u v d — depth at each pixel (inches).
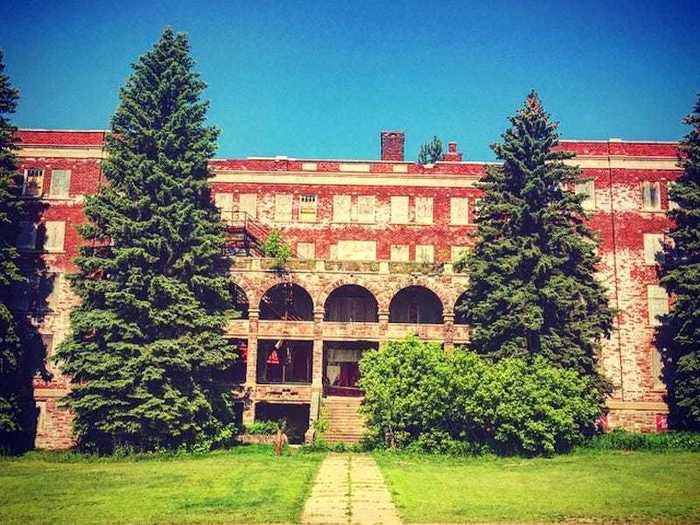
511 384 1272.1
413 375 1325.0
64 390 1654.8
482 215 1617.9
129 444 1333.7
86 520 718.5
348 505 786.8
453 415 1302.9
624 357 1795.0
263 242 1875.0
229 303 1546.5
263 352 1870.1
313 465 1117.1
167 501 813.9
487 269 1509.6
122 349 1327.5
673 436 1381.6
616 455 1250.0
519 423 1257.4
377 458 1221.1
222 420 1445.6
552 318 1462.8
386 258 1983.3
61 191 1802.4
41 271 1743.4
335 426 1514.5
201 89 1545.3
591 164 1915.6
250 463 1155.3
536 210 1525.6
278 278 1689.2
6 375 1488.7
